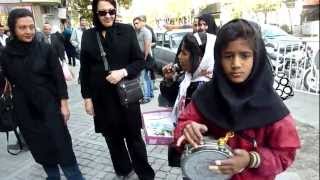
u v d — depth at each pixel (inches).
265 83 61.2
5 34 342.0
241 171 64.0
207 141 63.7
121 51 139.7
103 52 139.8
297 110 234.2
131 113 146.2
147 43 315.9
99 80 142.3
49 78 135.5
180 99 107.3
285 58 316.8
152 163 179.8
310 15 510.0
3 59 133.3
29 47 131.3
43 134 136.4
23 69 131.0
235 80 60.4
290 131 62.7
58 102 138.5
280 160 63.9
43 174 175.9
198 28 208.5
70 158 142.6
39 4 877.8
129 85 140.0
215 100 63.9
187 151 63.9
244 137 64.0
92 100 147.6
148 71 313.3
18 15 127.5
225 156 61.3
